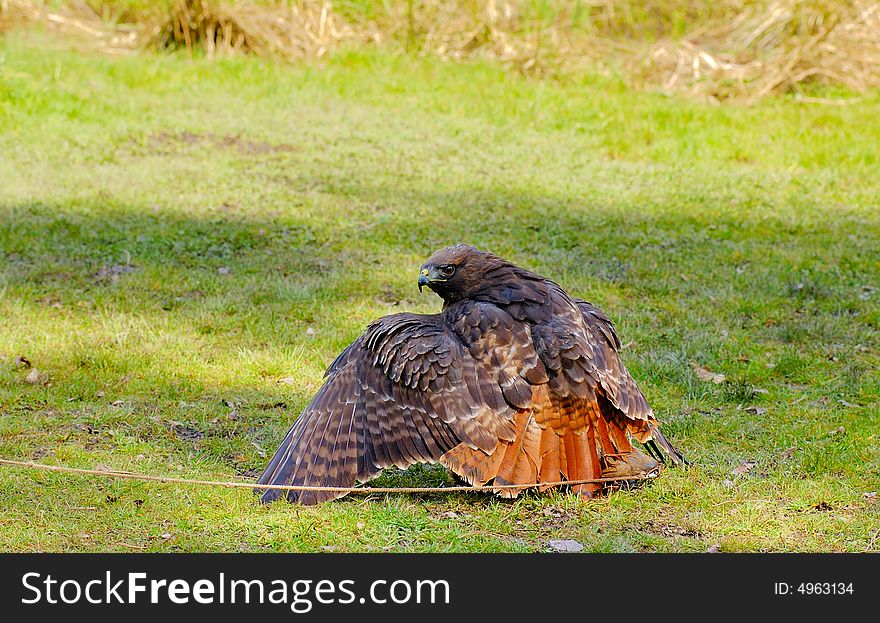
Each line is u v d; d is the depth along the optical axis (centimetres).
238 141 2116
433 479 883
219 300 1305
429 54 2784
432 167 2022
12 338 1162
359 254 1534
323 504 819
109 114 2200
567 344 801
